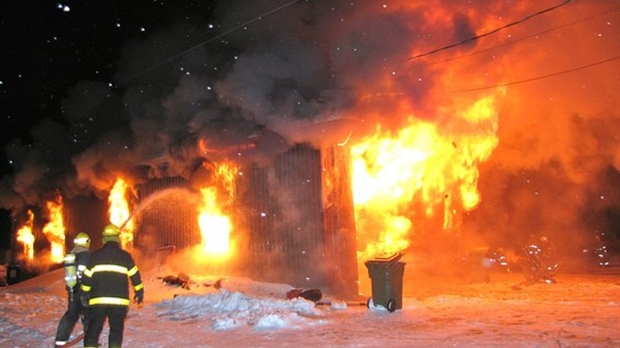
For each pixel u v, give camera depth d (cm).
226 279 1468
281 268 1480
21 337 920
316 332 915
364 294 1507
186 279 1497
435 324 962
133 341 881
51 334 927
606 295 1323
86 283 709
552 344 773
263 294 1364
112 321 701
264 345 824
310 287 1435
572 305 1152
